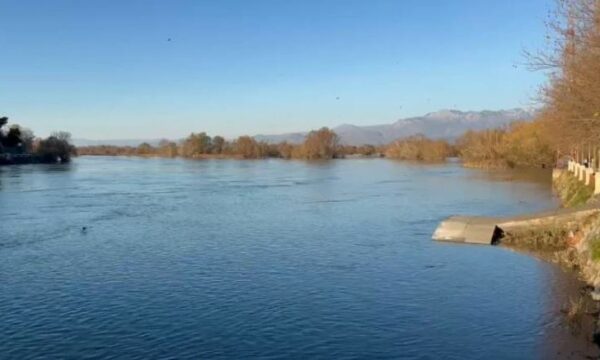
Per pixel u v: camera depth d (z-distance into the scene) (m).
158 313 22.09
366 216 49.69
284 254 33.03
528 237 36.06
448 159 197.00
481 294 24.20
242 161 192.12
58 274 28.53
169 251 34.19
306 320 21.09
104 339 19.41
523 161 125.00
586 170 53.88
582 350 17.67
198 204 59.91
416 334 19.48
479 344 18.42
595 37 27.23
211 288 25.62
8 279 27.58
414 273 28.12
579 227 34.53
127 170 133.25
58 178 102.56
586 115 32.38
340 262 30.75
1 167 148.12
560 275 27.11
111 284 26.52
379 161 185.12
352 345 18.58
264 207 56.94
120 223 46.06
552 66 32.12
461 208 54.75
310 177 104.00
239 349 18.36
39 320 21.44
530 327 19.86
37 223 46.00
